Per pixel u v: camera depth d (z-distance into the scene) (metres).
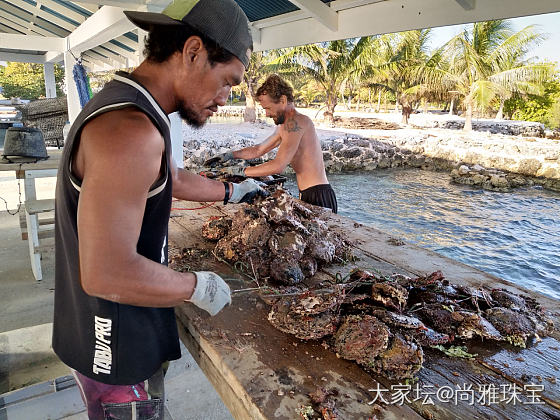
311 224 2.10
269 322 1.54
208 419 2.26
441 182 13.66
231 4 1.00
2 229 5.34
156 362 1.27
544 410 1.13
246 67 1.10
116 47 9.88
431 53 19.69
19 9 8.45
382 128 20.67
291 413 1.09
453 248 7.60
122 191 0.84
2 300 3.49
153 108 0.93
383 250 2.33
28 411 1.82
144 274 0.91
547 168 13.55
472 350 1.40
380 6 3.96
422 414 1.10
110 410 1.29
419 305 1.59
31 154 4.10
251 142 13.56
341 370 1.28
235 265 2.00
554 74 21.00
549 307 1.70
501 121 22.00
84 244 0.84
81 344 1.16
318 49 16.78
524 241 8.02
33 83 26.06
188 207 3.18
